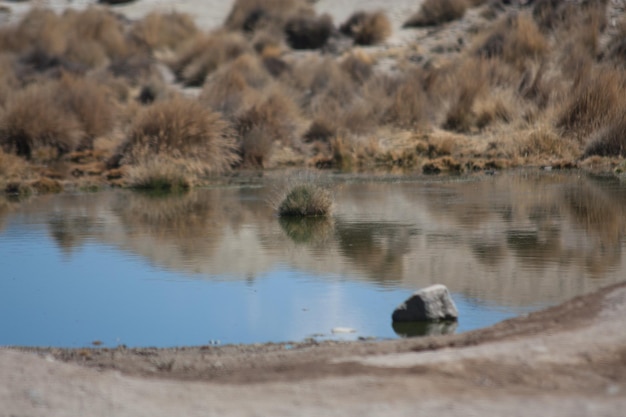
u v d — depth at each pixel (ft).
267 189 122.01
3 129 150.92
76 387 39.27
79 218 98.94
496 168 135.44
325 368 42.24
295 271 70.08
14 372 41.19
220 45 217.97
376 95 173.68
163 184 126.21
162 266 73.46
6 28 239.50
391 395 37.17
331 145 151.84
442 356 42.73
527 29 190.08
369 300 61.21
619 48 175.42
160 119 142.61
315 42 235.20
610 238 78.84
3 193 122.42
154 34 239.50
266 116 157.38
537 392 37.42
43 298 64.28
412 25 238.48
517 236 80.84
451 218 91.91
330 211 97.25
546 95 158.51
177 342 53.52
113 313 60.13
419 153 147.74
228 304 61.31
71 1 282.56
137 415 35.70
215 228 90.22
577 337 44.50
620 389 37.55
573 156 138.31
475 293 61.62
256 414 35.32
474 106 161.17
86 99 166.20
